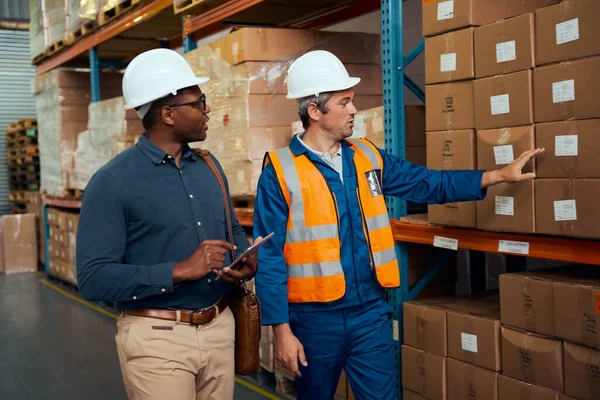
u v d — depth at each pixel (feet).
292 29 14.26
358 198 8.82
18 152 37.52
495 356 9.71
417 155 12.27
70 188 26.43
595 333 8.25
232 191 14.66
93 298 6.90
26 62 43.19
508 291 9.51
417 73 16.66
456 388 10.46
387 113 11.87
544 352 8.95
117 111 21.09
